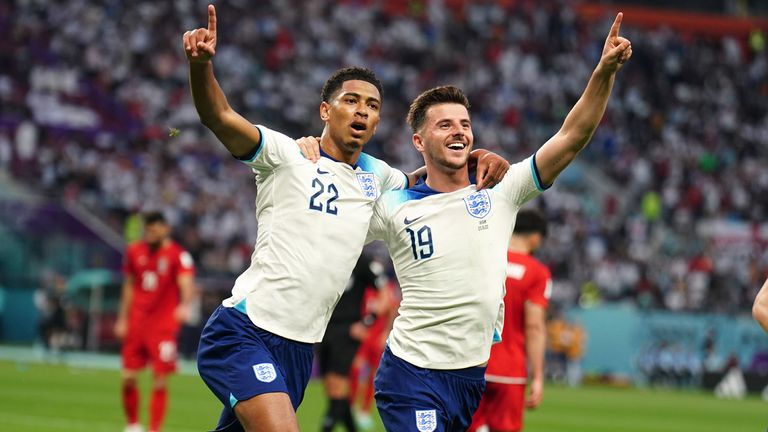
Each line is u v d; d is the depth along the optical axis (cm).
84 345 7688
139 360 3528
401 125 11394
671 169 12206
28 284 7962
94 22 10738
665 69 13688
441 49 12694
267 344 1780
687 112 13250
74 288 7688
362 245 1839
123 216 8875
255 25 11694
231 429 1856
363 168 1861
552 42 13400
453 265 1812
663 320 8469
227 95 10869
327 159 1830
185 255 3606
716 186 12000
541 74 13000
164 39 10931
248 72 11262
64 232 8100
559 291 9106
